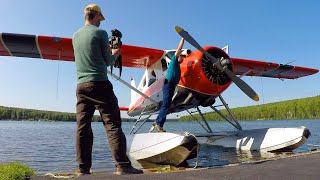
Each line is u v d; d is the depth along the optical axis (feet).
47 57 23.73
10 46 21.58
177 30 18.48
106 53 9.31
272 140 21.26
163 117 17.71
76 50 9.43
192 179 7.75
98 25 9.81
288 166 9.55
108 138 9.31
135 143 19.72
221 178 7.86
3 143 43.19
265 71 30.81
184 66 20.13
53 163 21.99
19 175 8.33
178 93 20.89
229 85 20.27
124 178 7.98
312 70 31.60
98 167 17.52
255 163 10.66
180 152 15.76
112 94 9.41
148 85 25.98
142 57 23.95
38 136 62.69
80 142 9.28
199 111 24.72
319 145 27.04
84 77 9.20
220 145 25.75
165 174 8.52
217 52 20.02
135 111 32.24
